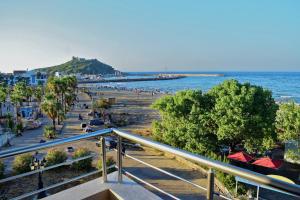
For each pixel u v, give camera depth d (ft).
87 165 61.82
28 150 8.79
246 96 66.44
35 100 239.30
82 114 178.40
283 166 67.10
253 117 65.92
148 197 11.00
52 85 164.86
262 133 67.41
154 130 83.05
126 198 10.89
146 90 415.85
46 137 110.73
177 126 73.56
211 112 69.92
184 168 62.34
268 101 70.59
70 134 119.03
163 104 78.33
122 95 327.06
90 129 122.72
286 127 69.26
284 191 5.48
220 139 68.85
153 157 71.67
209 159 7.00
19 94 184.24
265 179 5.76
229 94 70.79
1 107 167.02
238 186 48.96
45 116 168.86
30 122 133.59
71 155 74.08
